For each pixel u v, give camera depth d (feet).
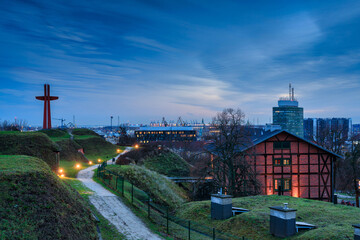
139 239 53.88
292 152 130.52
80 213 52.49
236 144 115.34
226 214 73.51
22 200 43.60
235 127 116.57
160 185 120.98
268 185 128.88
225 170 116.78
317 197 130.52
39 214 42.70
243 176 116.37
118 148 253.03
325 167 131.64
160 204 105.19
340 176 185.98
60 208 47.34
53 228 41.68
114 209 67.56
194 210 84.79
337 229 54.80
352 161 150.20
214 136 116.88
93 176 113.39
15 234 36.99
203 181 132.77
